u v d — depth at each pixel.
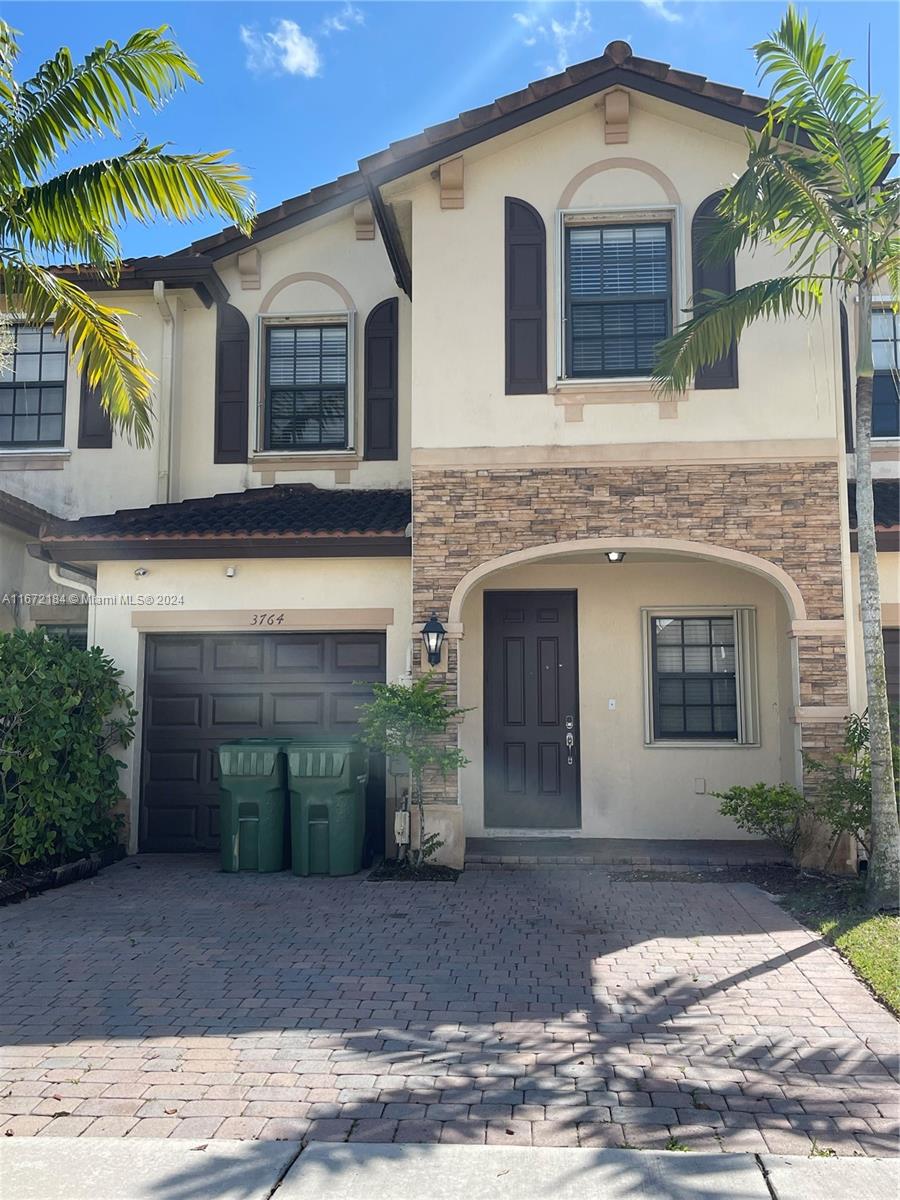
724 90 10.01
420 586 10.16
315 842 9.66
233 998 5.94
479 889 8.98
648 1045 5.16
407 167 10.30
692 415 10.10
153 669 11.25
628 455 10.08
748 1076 4.75
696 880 9.35
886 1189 3.69
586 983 6.20
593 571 11.66
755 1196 3.66
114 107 9.03
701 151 10.45
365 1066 4.89
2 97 8.83
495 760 11.55
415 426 10.34
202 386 13.14
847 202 8.55
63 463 12.91
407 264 11.63
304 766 9.67
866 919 7.62
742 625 11.43
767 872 9.62
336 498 12.24
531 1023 5.50
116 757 10.84
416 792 9.80
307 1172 3.83
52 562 11.07
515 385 10.30
